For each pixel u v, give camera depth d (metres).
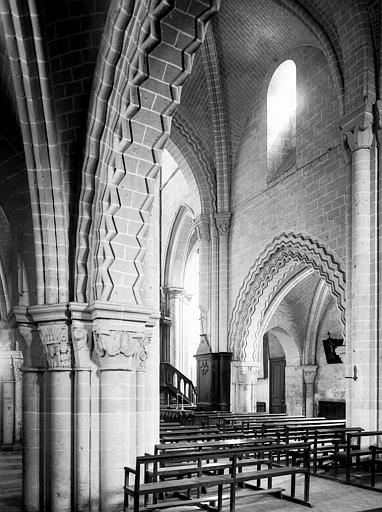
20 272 10.71
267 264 21.09
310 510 9.37
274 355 32.41
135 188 9.35
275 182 20.52
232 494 8.88
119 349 9.26
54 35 8.85
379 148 15.05
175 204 33.31
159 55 8.19
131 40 8.11
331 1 16.36
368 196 15.05
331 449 13.71
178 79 8.58
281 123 21.66
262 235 21.17
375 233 14.76
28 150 9.34
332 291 17.05
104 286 9.24
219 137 23.59
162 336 32.66
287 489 11.01
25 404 9.73
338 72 16.58
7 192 10.61
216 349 23.34
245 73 22.23
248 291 22.09
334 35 16.86
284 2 17.70
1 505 9.76
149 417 10.11
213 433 13.27
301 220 18.83
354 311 14.84
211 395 23.06
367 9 15.64
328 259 17.28
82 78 9.28
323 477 12.26
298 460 13.65
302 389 29.02
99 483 9.15
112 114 8.89
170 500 9.70
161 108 8.84
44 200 9.55
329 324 28.23
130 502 9.34
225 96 23.09
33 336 9.78
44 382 9.72
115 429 9.23
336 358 27.23
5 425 18.03
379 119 14.98
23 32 8.34
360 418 14.23
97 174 9.40
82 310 9.31
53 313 9.36
